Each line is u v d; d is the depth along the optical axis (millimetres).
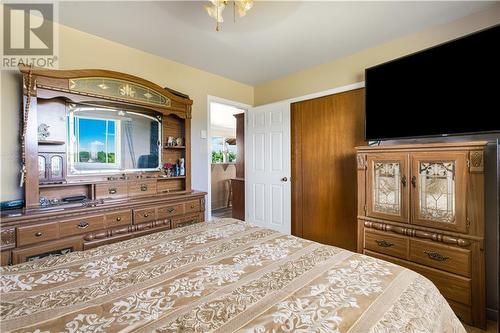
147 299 799
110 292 842
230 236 1457
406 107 2148
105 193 2234
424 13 1991
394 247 1998
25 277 940
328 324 679
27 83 1762
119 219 2094
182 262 1094
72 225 1835
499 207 1432
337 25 2158
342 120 2898
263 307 761
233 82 3637
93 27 2184
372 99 2395
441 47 1942
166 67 2871
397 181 1984
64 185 2027
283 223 3455
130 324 672
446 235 1742
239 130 4426
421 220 1853
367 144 2689
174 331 646
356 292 852
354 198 2820
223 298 811
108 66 2410
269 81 3680
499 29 1673
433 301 869
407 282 939
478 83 1759
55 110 2070
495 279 1840
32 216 1641
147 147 2693
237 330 651
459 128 1845
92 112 2301
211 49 2625
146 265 1060
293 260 1124
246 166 3926
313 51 2684
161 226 2377
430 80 2002
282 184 3463
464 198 1663
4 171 1833
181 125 2953
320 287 884
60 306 756
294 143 3383
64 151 2113
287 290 865
